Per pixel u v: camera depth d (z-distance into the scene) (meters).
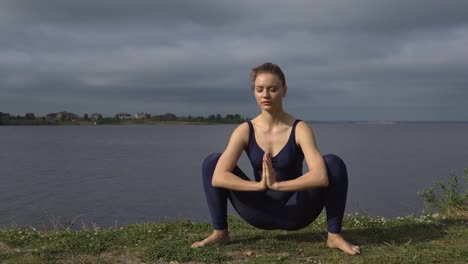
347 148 86.19
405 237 5.38
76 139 155.25
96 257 4.83
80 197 27.81
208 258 4.62
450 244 5.02
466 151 74.81
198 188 31.86
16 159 64.31
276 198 4.69
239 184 4.55
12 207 24.08
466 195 7.57
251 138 4.75
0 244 5.38
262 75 4.64
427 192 8.03
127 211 22.34
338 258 4.55
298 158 4.75
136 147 99.38
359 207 22.22
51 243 5.32
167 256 4.71
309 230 5.89
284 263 4.46
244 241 5.21
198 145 107.88
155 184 34.47
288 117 4.79
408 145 99.19
